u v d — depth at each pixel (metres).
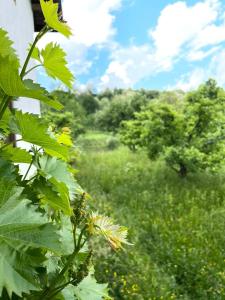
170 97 26.08
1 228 0.82
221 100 12.01
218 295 5.34
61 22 1.10
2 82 0.91
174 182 11.61
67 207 1.17
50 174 1.22
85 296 1.29
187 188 10.96
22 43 4.04
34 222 0.86
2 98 1.05
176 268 5.96
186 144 12.02
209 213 8.73
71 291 1.22
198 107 11.70
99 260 5.28
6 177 0.95
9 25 3.13
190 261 6.05
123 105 28.75
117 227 1.12
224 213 8.55
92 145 22.73
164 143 12.17
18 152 1.15
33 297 0.99
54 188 1.19
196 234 7.23
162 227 7.53
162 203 9.43
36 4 5.25
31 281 0.78
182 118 11.94
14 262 0.79
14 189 0.87
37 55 1.19
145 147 12.74
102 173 13.05
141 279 5.17
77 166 14.20
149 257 6.33
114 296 4.78
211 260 6.29
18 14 3.76
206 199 9.85
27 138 1.06
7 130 1.13
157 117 12.14
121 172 13.32
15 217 0.85
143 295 4.87
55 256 1.20
